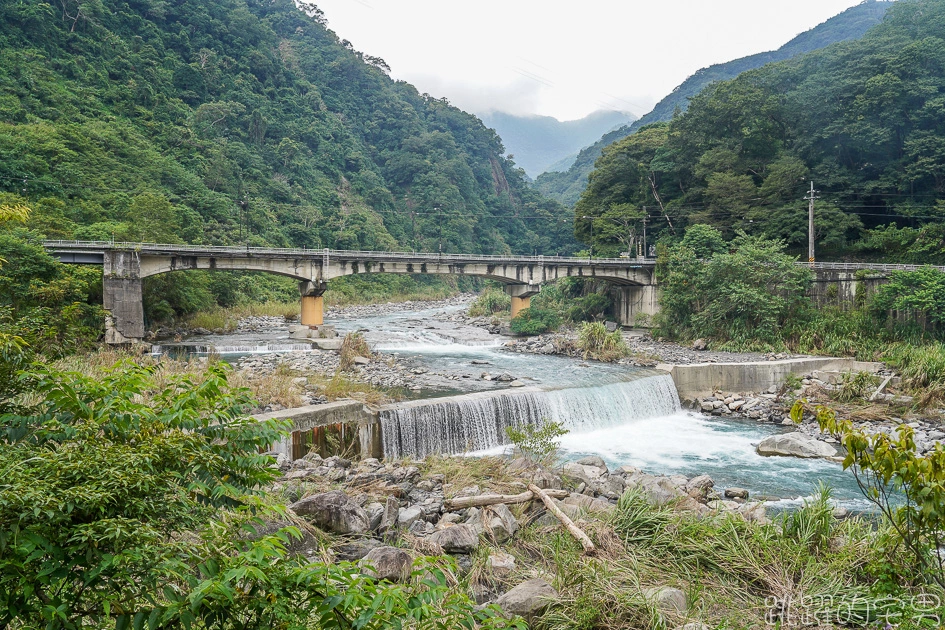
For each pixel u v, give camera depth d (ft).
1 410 19.11
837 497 73.56
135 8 448.65
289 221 391.65
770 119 231.09
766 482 79.97
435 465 66.18
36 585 15.39
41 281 122.21
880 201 214.48
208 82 447.83
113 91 349.82
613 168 281.13
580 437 103.24
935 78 203.51
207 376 22.27
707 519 45.47
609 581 35.65
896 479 24.70
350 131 590.14
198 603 14.64
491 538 43.34
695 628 30.07
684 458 91.91
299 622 16.03
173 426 20.58
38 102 291.17
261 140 449.06
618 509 46.44
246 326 224.12
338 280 378.94
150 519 16.61
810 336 162.20
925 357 126.72
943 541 32.60
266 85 516.73
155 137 352.08
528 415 99.30
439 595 17.66
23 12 332.60
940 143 194.80
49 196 229.86
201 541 18.97
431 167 567.59
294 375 110.22
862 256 208.44
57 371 19.48
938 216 195.21
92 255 158.51
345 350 143.74
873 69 208.33
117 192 255.50
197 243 271.90
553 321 225.56
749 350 166.30
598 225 266.77
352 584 16.12
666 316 198.80
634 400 118.21
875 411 113.50
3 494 14.05
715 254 185.06
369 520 44.21
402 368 138.92
